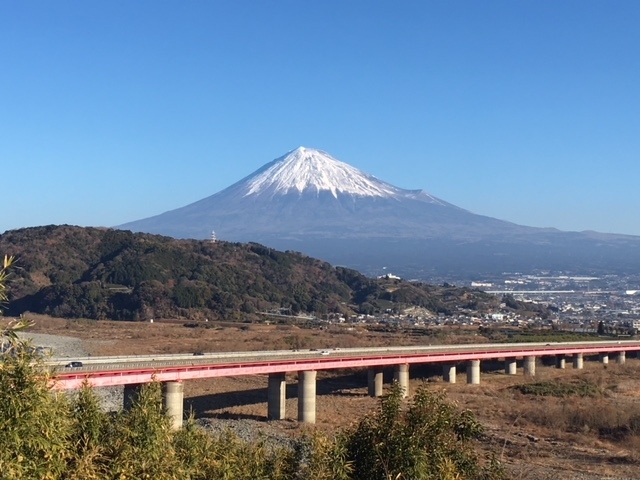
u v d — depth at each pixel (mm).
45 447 20938
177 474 25547
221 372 83000
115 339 162500
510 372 129250
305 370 85938
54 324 186375
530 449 66062
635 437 71188
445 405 28875
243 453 30047
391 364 105938
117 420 26391
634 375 121500
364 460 27609
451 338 169000
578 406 85625
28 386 20797
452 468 26844
